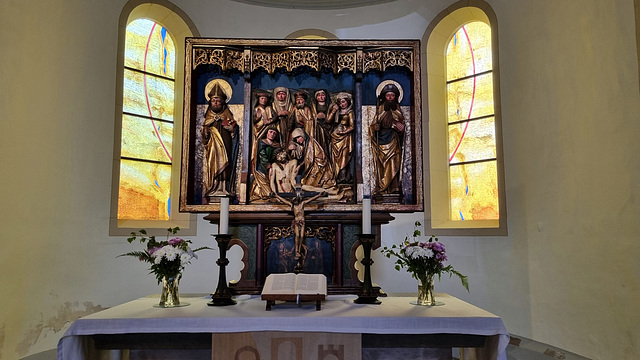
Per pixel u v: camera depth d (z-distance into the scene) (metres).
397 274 6.78
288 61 4.74
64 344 3.45
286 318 3.54
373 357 4.02
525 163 5.93
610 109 4.55
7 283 4.95
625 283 4.37
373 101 4.91
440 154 7.16
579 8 5.00
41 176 5.41
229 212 4.53
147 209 6.83
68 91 5.79
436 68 7.30
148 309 3.85
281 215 4.54
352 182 4.76
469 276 6.45
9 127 5.04
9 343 4.95
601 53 4.66
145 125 6.94
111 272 6.11
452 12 7.09
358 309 3.82
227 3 7.32
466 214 6.97
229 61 4.74
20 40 5.20
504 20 6.40
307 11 7.44
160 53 7.24
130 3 6.63
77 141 5.88
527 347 5.53
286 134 4.78
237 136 4.82
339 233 4.60
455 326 3.52
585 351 4.88
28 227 5.23
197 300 4.32
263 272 4.55
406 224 6.89
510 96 6.24
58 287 5.55
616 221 4.49
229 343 3.53
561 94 5.32
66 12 5.80
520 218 5.98
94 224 6.01
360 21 7.40
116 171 6.28
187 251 4.07
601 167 4.69
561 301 5.26
